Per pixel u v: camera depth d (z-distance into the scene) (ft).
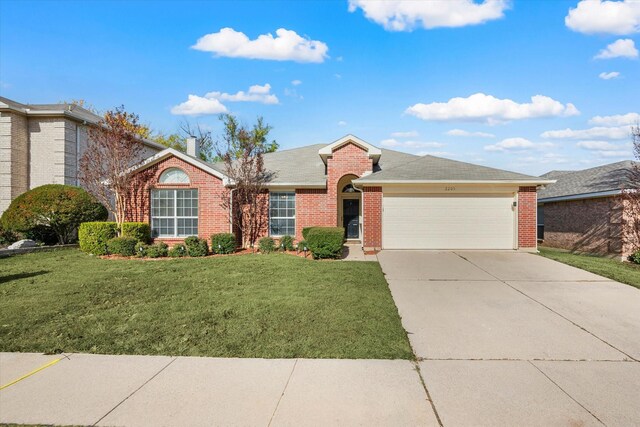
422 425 11.46
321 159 60.13
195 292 26.37
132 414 12.09
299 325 19.83
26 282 29.50
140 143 58.29
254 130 123.54
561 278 31.40
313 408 12.39
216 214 51.75
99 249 45.47
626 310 23.09
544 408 12.42
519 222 45.91
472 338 18.74
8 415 12.03
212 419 11.79
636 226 43.29
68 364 15.78
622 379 14.53
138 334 18.86
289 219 54.70
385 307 22.89
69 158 60.44
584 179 58.29
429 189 46.91
